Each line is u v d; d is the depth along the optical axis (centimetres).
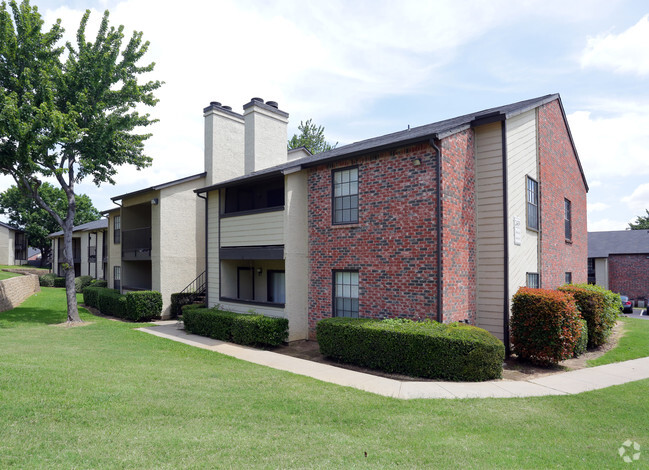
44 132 1413
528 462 427
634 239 3102
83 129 1425
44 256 5419
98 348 1005
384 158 1021
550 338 870
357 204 1089
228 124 1847
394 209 994
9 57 1395
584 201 1755
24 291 2317
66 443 429
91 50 1481
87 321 1576
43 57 1430
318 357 996
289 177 1179
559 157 1386
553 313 869
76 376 683
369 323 914
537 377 806
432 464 416
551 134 1311
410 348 812
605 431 526
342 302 1123
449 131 937
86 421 492
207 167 1805
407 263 962
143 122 1584
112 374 721
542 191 1216
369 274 1041
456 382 758
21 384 607
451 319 923
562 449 465
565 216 1467
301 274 1198
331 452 440
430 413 581
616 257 3006
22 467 371
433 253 914
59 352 919
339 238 1122
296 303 1180
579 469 414
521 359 945
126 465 387
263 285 1545
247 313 1256
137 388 641
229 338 1195
